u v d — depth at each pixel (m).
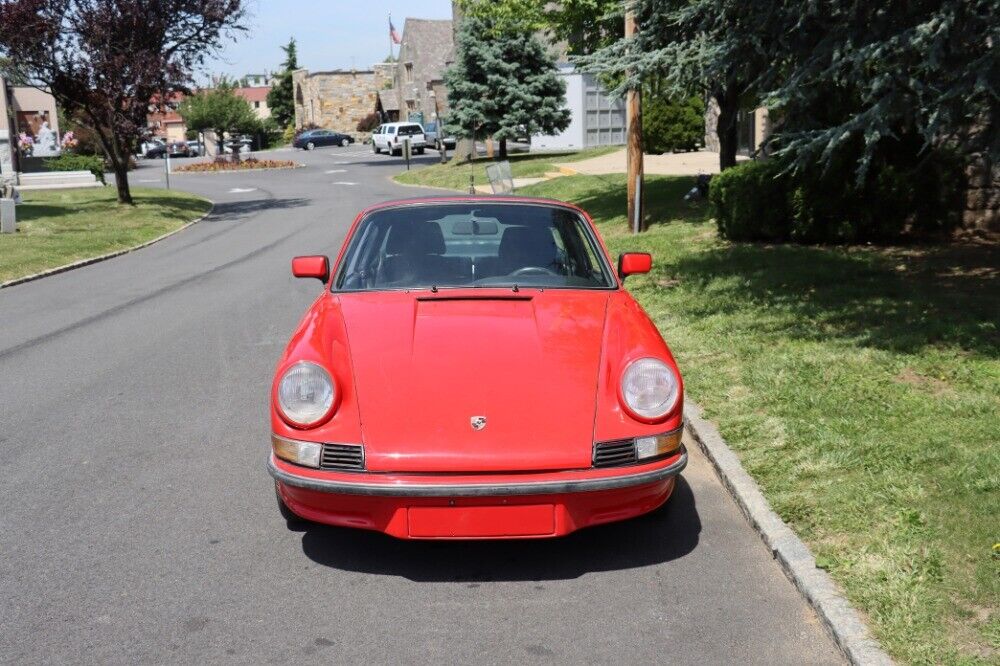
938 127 6.65
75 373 8.14
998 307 7.82
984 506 4.19
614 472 3.90
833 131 7.12
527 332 4.54
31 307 12.12
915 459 4.77
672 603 3.81
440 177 35.81
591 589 3.96
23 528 4.70
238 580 4.10
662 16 10.32
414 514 3.87
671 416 4.08
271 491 5.19
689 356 7.29
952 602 3.49
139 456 5.82
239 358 8.55
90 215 24.67
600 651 3.47
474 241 5.43
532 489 3.81
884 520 4.18
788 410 5.77
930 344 6.87
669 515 4.70
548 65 38.41
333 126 83.38
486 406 4.02
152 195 32.44
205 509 4.93
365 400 4.07
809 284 9.44
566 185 25.33
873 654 3.24
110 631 3.66
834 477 4.73
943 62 6.55
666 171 26.55
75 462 5.72
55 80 26.03
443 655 3.46
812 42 7.67
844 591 3.69
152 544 4.49
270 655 3.47
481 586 4.02
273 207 29.56
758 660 3.37
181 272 15.23
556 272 5.23
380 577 4.12
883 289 8.84
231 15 26.20
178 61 26.42
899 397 5.80
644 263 5.52
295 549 4.42
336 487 3.87
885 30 6.98
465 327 4.57
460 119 38.41
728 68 8.64
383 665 3.40
